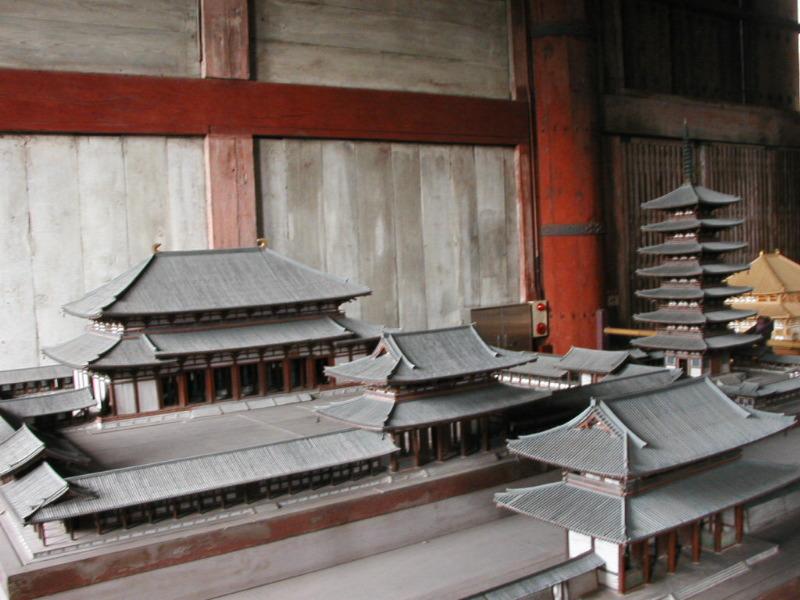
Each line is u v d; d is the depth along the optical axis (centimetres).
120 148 2683
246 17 2862
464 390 1847
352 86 3159
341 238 3155
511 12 3575
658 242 4019
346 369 1811
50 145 2564
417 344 1811
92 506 1398
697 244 2542
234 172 2848
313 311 2417
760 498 1684
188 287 2209
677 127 4031
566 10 3512
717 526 1533
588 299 3588
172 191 2783
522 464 1920
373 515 1670
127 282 2159
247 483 1542
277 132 2952
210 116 2797
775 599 1430
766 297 3481
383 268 3266
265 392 2322
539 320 3631
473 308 3475
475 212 3525
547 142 3578
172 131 2739
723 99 4331
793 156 4669
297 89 2986
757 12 4450
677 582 1418
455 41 3444
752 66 4494
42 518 1347
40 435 1783
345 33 3139
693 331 2580
